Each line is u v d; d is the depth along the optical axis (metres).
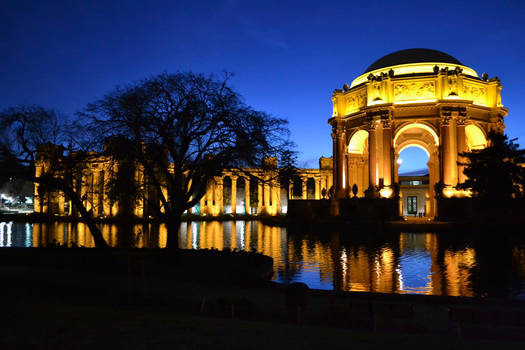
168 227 21.06
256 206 95.12
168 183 23.30
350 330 9.05
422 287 16.27
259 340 7.64
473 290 15.63
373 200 54.91
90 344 7.25
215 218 78.25
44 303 12.12
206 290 14.43
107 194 22.44
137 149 21.27
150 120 20.70
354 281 17.55
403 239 36.28
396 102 59.34
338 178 67.19
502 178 43.12
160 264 19.50
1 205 87.94
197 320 9.63
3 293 14.18
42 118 23.36
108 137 20.77
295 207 61.84
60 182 23.23
